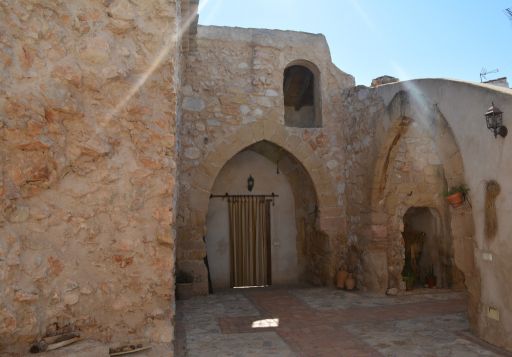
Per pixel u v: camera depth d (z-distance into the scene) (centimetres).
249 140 881
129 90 297
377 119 796
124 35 299
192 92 862
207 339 539
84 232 277
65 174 274
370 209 828
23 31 263
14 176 252
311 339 538
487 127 479
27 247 255
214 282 956
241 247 982
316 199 927
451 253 866
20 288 246
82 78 283
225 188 988
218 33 891
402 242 850
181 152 827
